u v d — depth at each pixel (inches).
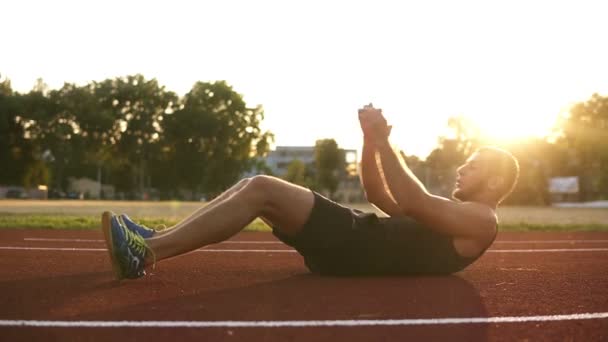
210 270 181.5
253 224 439.5
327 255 155.4
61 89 2202.3
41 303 122.6
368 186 161.8
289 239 154.0
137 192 2610.7
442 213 150.0
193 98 2416.3
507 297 139.2
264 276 168.1
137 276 144.6
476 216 153.8
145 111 2338.8
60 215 566.3
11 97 2122.3
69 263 193.0
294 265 199.2
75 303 123.3
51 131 2124.8
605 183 2358.5
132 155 2353.6
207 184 2385.6
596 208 1425.9
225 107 2439.7
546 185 1835.6
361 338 100.0
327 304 126.1
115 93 2329.0
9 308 117.3
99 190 2551.7
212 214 143.5
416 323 111.0
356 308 122.6
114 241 141.0
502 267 203.2
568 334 105.8
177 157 2343.8
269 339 97.9
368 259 156.3
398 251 155.8
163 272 173.6
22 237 312.7
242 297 132.8
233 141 2416.3
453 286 151.1
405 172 146.6
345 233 152.6
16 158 2160.4
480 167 159.3
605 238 380.5
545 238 379.2
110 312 115.2
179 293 137.1
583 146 2395.4
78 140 2164.1
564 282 165.0
